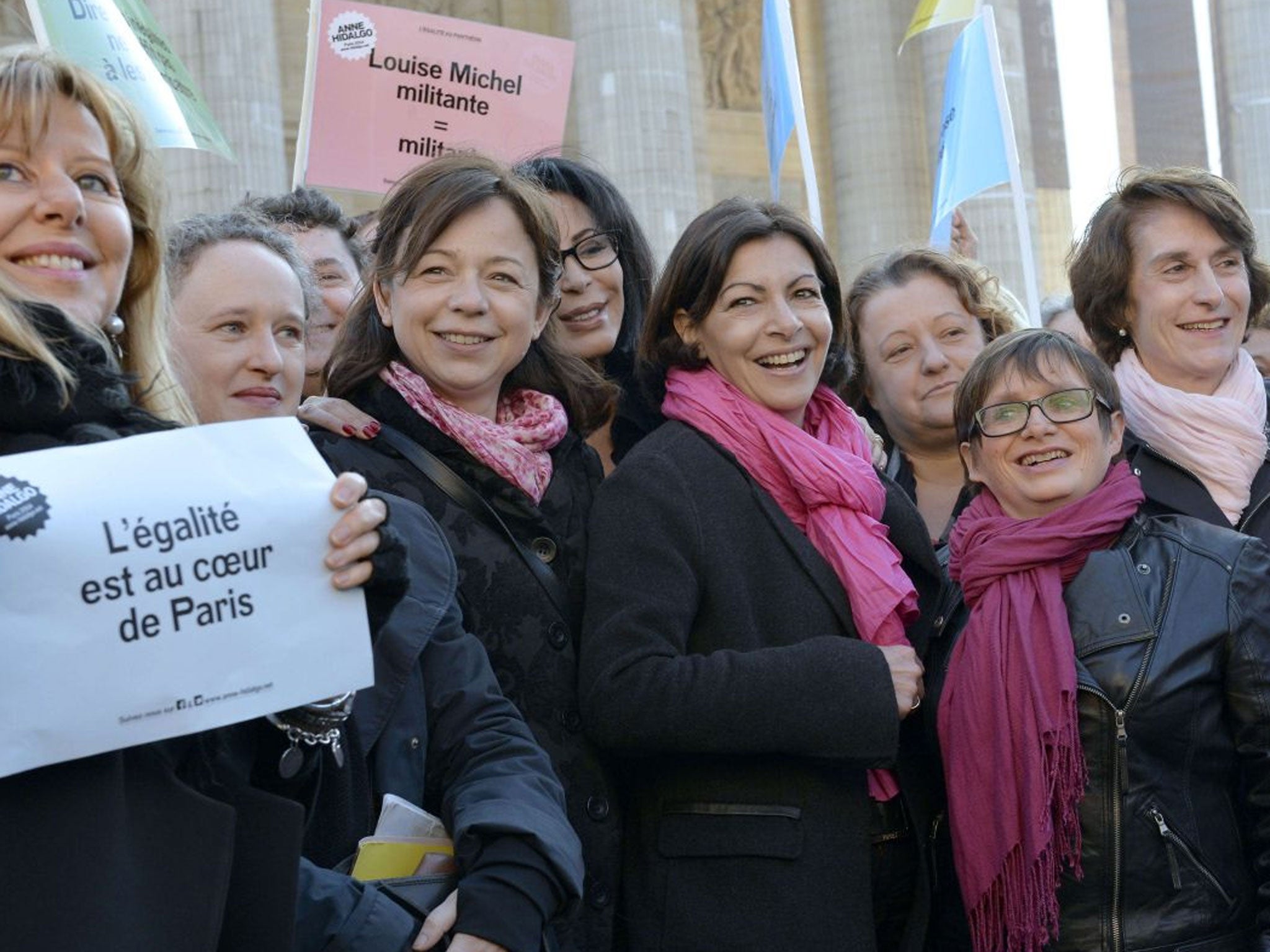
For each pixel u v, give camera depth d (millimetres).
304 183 5953
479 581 3973
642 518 4102
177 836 2535
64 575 2459
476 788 3305
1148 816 3971
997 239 21328
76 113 2857
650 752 3879
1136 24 27031
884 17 23469
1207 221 5180
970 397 4500
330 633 2688
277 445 2729
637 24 19781
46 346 2600
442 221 4113
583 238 5133
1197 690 4043
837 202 24047
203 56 17031
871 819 4281
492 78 6137
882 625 4184
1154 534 4301
